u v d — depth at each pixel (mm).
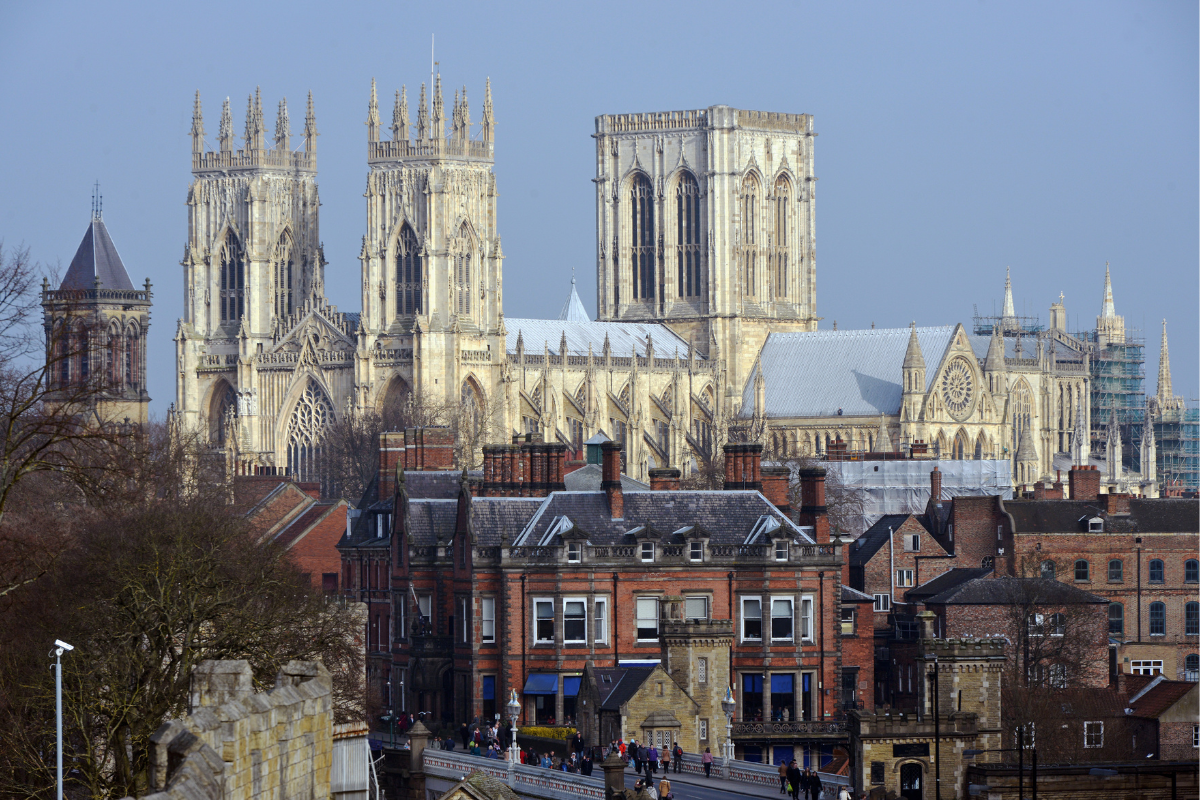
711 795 182000
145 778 120875
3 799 121188
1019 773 148125
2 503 132375
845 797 167375
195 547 163250
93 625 146250
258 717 77625
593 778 170250
